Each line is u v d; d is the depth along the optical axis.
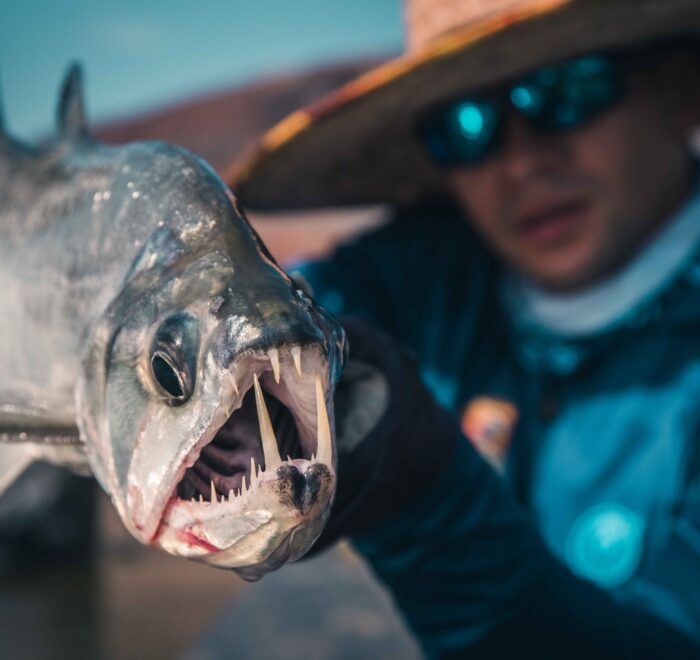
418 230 2.39
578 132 1.91
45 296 1.14
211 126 16.41
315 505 0.79
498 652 1.26
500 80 1.94
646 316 1.88
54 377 1.13
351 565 3.42
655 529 1.68
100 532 4.55
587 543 1.76
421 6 2.13
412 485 1.09
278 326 0.82
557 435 1.91
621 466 1.78
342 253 2.30
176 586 3.91
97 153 1.19
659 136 1.95
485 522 1.19
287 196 2.47
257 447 0.88
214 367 0.84
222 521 0.82
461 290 2.25
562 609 1.27
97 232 1.08
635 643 1.35
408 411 1.02
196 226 0.97
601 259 1.95
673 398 1.76
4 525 4.14
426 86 1.98
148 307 0.93
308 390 0.83
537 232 1.97
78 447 1.11
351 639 2.79
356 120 2.14
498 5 1.95
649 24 1.86
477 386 2.11
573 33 1.82
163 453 0.87
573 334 1.95
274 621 2.98
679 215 1.93
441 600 1.24
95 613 3.52
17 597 3.75
